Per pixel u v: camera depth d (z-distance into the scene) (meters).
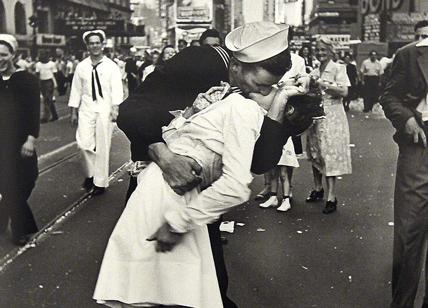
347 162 7.15
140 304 2.68
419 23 4.19
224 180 2.52
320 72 7.14
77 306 4.39
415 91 3.86
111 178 9.06
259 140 2.66
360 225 6.60
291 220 6.80
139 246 2.66
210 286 2.70
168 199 2.63
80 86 8.12
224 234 6.23
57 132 14.20
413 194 3.89
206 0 38.69
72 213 7.00
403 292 3.99
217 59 3.29
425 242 3.97
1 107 5.46
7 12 39.47
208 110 2.65
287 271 5.15
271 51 2.64
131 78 21.80
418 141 3.83
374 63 18.19
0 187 5.64
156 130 3.15
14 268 5.14
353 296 4.62
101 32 8.21
